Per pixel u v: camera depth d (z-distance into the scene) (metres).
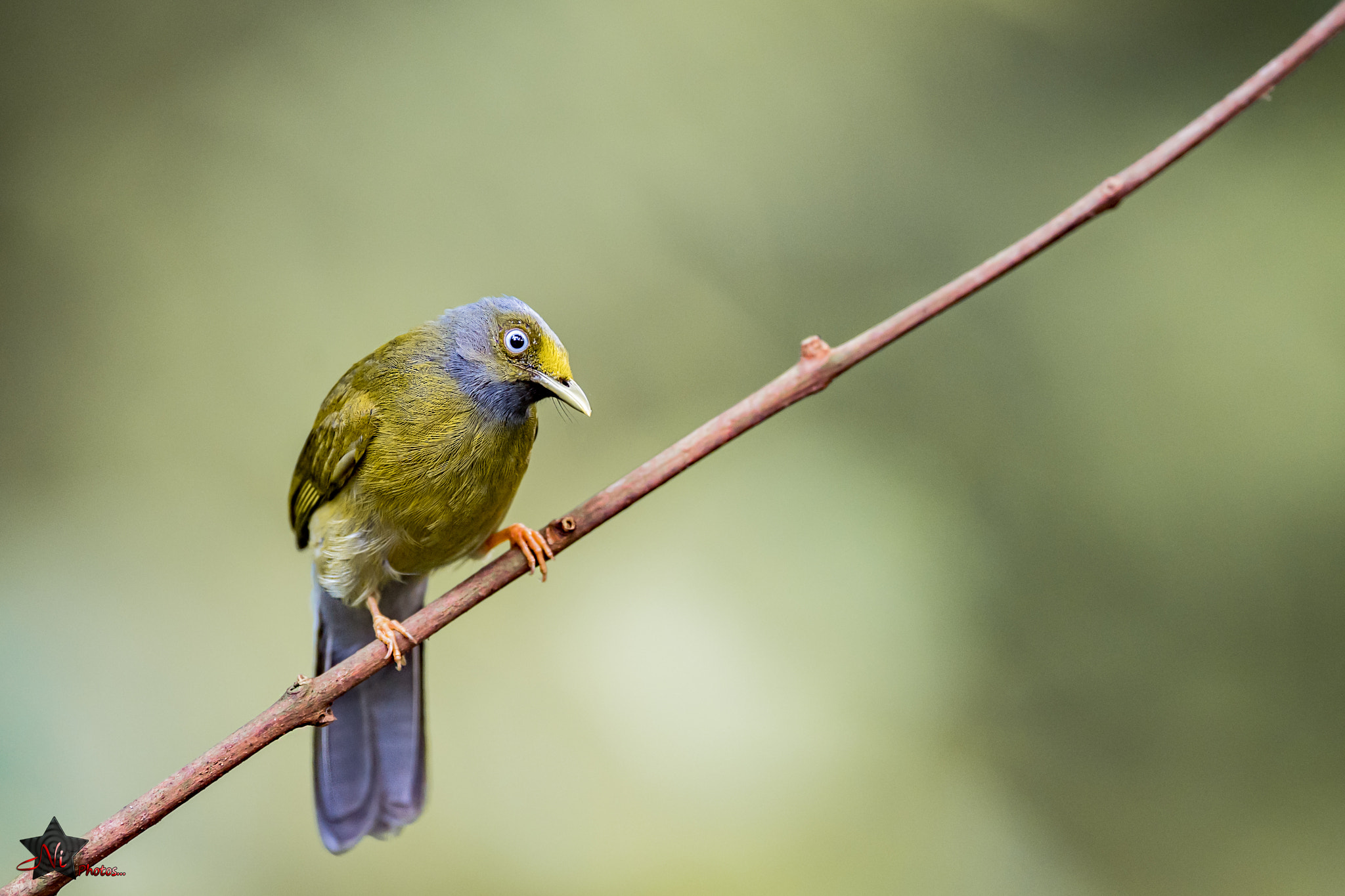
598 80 14.37
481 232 13.70
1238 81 14.88
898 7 15.04
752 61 14.70
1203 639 12.98
